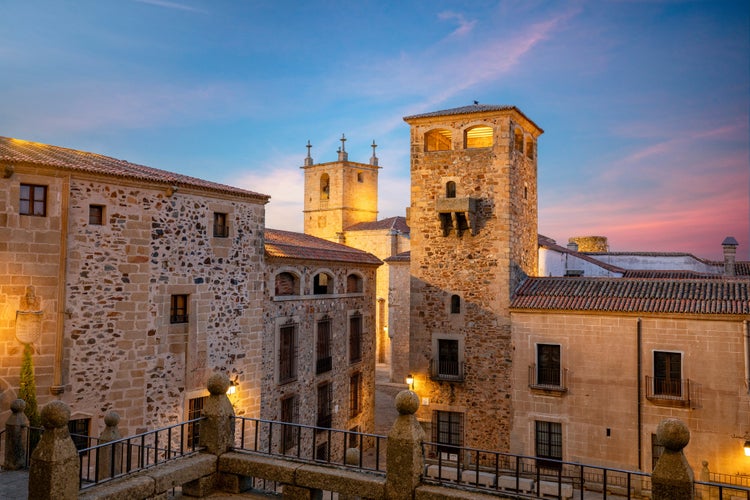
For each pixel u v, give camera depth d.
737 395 19.56
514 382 22.94
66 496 8.19
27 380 15.73
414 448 9.14
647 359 20.86
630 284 22.98
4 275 15.66
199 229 19.84
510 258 24.47
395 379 42.72
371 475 9.62
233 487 10.52
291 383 24.03
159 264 18.61
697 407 20.03
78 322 16.78
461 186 25.48
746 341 19.44
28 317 15.86
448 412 25.06
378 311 51.88
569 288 23.67
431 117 26.02
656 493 7.96
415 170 26.39
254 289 21.70
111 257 17.53
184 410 19.12
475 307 24.75
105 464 14.00
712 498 19.47
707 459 19.81
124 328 17.72
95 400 17.05
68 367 16.53
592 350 21.72
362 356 29.77
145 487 9.22
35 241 16.11
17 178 15.90
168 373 18.77
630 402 21.02
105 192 17.48
